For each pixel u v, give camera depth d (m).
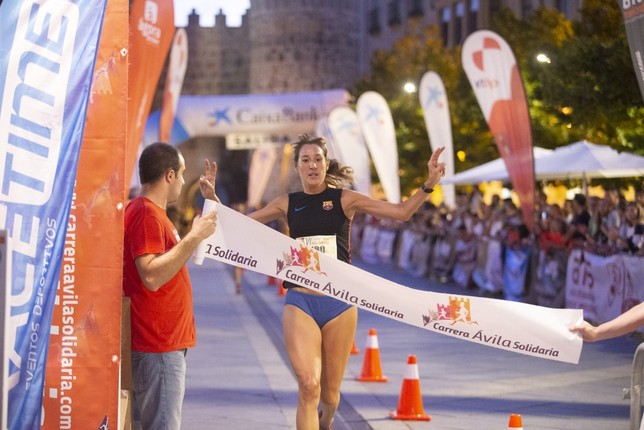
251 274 33.41
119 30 4.78
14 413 4.20
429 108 25.20
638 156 19.72
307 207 7.24
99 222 4.74
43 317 4.30
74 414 4.72
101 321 4.73
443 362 12.68
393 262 31.06
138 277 5.45
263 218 7.33
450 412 9.36
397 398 10.15
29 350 4.25
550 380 11.19
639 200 15.92
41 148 4.30
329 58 75.25
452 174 25.31
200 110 53.00
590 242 15.75
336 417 9.20
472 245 22.30
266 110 53.16
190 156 81.19
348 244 7.30
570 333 5.95
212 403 9.84
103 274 4.74
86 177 4.74
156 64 11.70
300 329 6.93
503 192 35.06
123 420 5.28
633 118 19.14
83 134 4.55
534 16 30.27
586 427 8.62
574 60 18.94
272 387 10.79
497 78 17.64
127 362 5.45
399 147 38.66
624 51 18.44
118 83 4.77
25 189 4.25
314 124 53.44
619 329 4.63
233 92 81.38
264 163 54.53
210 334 15.70
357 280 6.48
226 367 12.25
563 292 16.92
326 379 7.16
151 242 5.36
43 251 4.29
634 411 4.91
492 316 6.09
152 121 51.34
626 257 14.38
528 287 18.84
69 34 4.40
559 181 26.56
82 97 4.43
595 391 10.45
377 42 69.44
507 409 9.48
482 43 17.64
